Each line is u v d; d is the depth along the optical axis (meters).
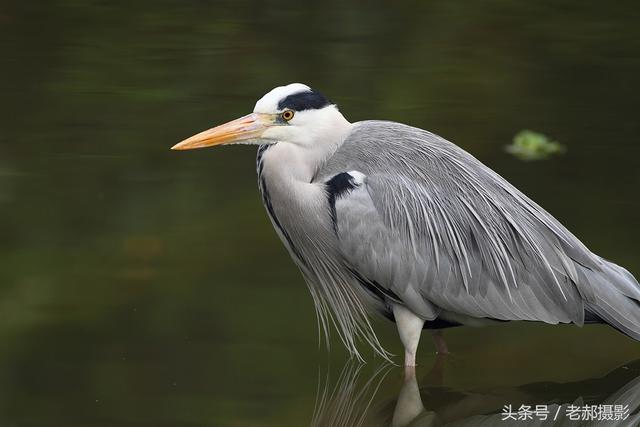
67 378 9.46
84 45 18.80
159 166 14.33
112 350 10.02
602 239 12.11
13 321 10.51
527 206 10.17
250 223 12.89
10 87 16.81
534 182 13.74
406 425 9.20
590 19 20.50
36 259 11.82
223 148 15.23
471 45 19.16
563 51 18.77
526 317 9.95
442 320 10.30
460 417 9.34
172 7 21.03
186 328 10.48
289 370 9.80
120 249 12.16
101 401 9.09
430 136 10.34
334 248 10.19
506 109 16.31
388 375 10.03
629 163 14.36
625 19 20.45
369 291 10.34
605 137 15.26
